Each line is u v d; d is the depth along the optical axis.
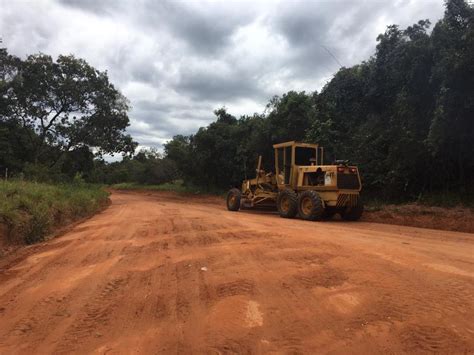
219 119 36.28
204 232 9.95
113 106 34.56
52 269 6.91
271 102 25.36
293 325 3.91
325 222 13.31
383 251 6.90
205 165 34.91
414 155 14.83
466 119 12.38
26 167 27.52
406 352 3.31
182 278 5.78
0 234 9.49
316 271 5.68
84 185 30.17
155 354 3.47
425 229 10.98
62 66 31.88
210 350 3.48
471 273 5.41
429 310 4.09
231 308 4.37
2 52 29.95
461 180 14.27
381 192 17.27
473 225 10.90
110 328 4.13
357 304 4.36
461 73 11.95
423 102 15.08
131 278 5.97
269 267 6.04
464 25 13.68
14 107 30.66
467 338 3.50
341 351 3.37
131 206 23.70
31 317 4.57
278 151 16.86
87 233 11.18
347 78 19.61
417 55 14.70
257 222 12.33
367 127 18.47
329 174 13.91
